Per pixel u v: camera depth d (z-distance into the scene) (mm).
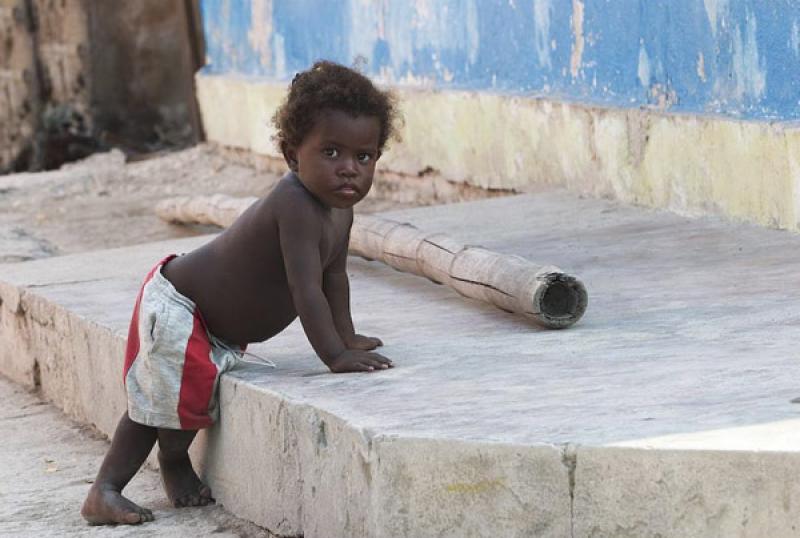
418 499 7848
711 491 7238
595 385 8766
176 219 22719
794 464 7066
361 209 23438
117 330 12453
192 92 32250
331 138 9203
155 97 36375
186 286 9938
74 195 28391
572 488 7516
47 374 14695
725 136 15375
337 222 9812
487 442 7664
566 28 18719
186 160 30844
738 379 8648
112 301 14062
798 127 14281
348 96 9211
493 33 20547
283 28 27766
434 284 13594
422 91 22406
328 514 8633
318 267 9578
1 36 37594
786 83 14586
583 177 18406
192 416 9922
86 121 36438
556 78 19141
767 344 9664
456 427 7957
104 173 30125
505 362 9703
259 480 9523
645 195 17062
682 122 16141
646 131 16891
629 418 7906
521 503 7633
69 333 13672
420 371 9570
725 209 15547
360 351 9758
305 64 26969
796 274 12359
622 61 17562
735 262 13234
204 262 9891
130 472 10156
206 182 28750
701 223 15664
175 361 9828
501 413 8211
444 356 10062
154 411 9891
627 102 17500
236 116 29734
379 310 12430
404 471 7852
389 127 9523
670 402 8180
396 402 8680
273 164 28438
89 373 13219
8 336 15883
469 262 12133
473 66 21234
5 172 37469
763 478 7137
